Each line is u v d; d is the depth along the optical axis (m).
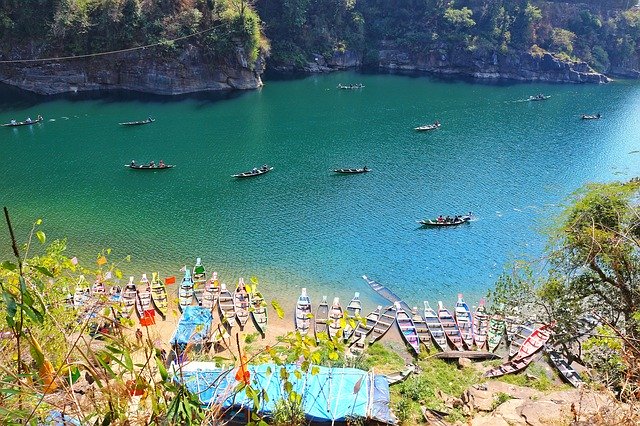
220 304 34.50
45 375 6.76
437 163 62.66
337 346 8.95
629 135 74.19
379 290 37.94
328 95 95.25
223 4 95.31
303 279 39.03
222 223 47.06
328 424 21.83
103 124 74.69
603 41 129.88
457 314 34.53
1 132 70.56
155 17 92.38
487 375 28.47
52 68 90.06
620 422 10.33
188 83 93.56
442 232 45.72
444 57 120.94
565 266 22.94
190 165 60.56
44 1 90.19
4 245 42.69
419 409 24.69
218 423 7.57
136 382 7.11
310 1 116.50
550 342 25.97
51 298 9.49
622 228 20.09
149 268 39.84
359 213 49.28
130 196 52.31
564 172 60.28
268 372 8.80
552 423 15.93
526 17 121.38
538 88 108.44
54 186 54.12
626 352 12.91
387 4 124.75
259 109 84.62
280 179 57.09
